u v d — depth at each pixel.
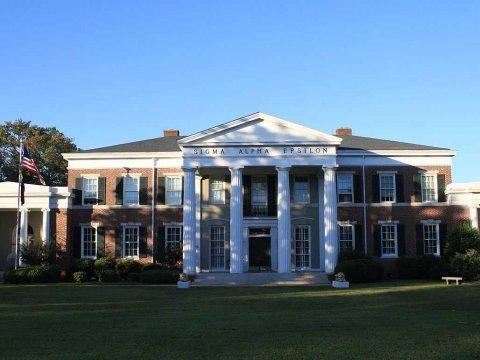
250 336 16.98
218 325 19.34
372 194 49.69
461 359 13.55
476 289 33.03
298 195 49.41
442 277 39.03
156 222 50.03
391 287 36.22
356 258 44.84
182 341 16.23
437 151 50.16
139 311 23.75
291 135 45.25
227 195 49.44
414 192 49.84
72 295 31.38
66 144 80.19
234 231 44.44
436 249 49.28
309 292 33.16
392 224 49.41
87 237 50.25
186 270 43.91
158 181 50.53
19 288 36.78
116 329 18.62
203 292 33.66
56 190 48.94
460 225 46.88
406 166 50.16
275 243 48.25
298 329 18.28
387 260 48.81
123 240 50.00
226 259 48.78
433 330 17.86
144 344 15.84
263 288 37.22
